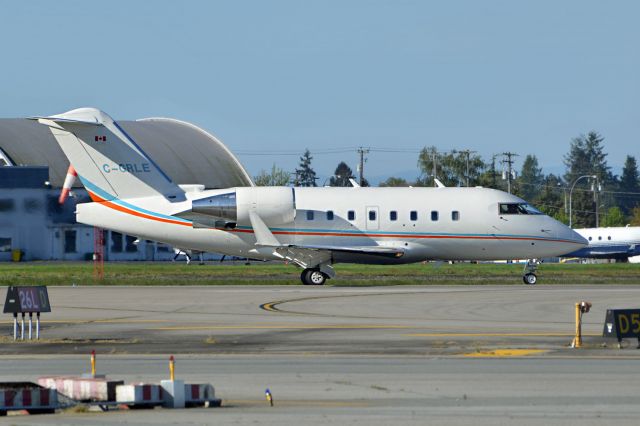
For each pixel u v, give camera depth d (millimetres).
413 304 112250
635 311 73938
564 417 45812
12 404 46875
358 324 90750
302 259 154500
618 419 45312
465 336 80375
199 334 82625
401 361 65750
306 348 72875
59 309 107062
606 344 75062
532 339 78125
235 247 156250
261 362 65562
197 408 48781
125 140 154375
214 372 61000
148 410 48188
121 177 154375
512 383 56281
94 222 154375
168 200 154500
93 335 82375
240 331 84938
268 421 44500
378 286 149375
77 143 153250
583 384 55938
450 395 52312
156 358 67875
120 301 117188
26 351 72250
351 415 46156
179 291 134750
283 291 134375
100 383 49781
